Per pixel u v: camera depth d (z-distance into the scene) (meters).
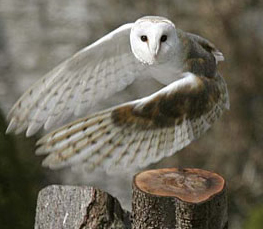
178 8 9.85
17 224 5.62
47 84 4.91
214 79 4.81
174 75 4.79
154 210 4.70
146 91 9.66
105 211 4.83
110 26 10.21
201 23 9.79
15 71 10.53
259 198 9.75
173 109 4.71
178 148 4.77
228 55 9.75
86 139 4.73
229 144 9.82
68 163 4.75
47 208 4.88
